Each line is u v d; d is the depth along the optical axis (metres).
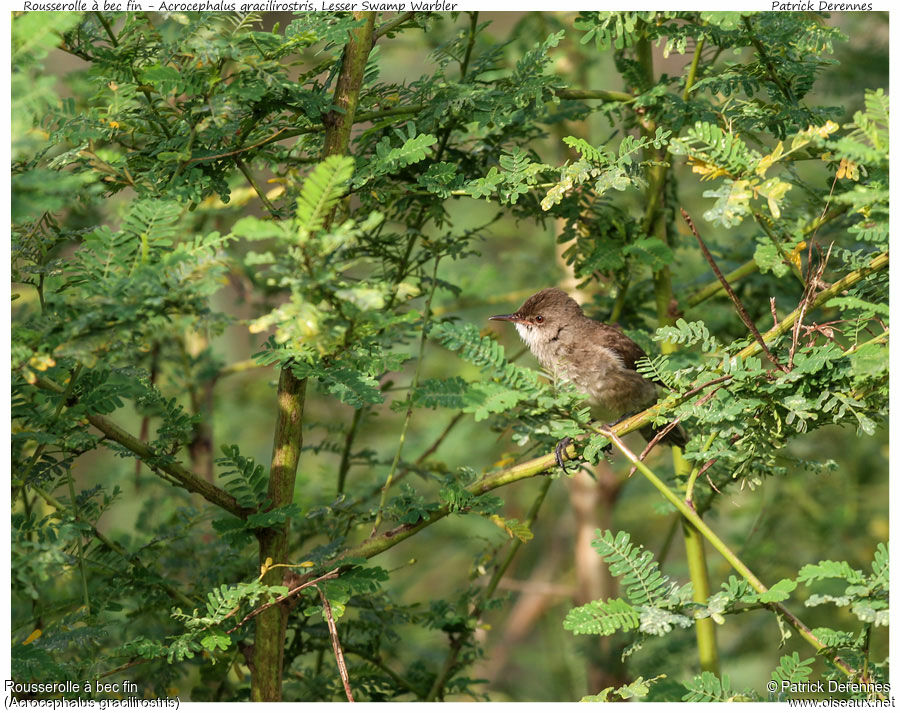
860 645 6.27
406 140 7.76
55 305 6.07
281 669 7.33
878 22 12.20
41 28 5.69
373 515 8.08
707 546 13.21
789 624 6.51
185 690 9.84
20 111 5.70
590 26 8.16
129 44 7.50
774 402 6.77
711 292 9.84
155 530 9.12
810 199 8.32
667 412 7.18
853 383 6.49
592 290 12.61
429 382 6.93
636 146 7.60
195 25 7.15
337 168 5.54
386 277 9.13
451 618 9.10
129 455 7.39
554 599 14.44
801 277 7.00
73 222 8.77
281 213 7.95
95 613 7.34
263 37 7.07
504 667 14.31
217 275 5.78
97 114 7.53
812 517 11.95
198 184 7.34
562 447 7.64
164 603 7.95
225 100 7.11
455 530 13.55
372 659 8.90
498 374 6.80
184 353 11.09
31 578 6.39
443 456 12.84
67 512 7.11
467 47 9.02
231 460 7.45
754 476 7.19
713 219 6.19
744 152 6.37
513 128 9.02
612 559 6.54
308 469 12.67
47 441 6.35
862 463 12.24
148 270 5.79
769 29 7.76
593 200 9.23
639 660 10.50
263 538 7.37
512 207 9.33
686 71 9.21
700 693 6.49
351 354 6.73
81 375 6.98
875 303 6.76
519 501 15.49
